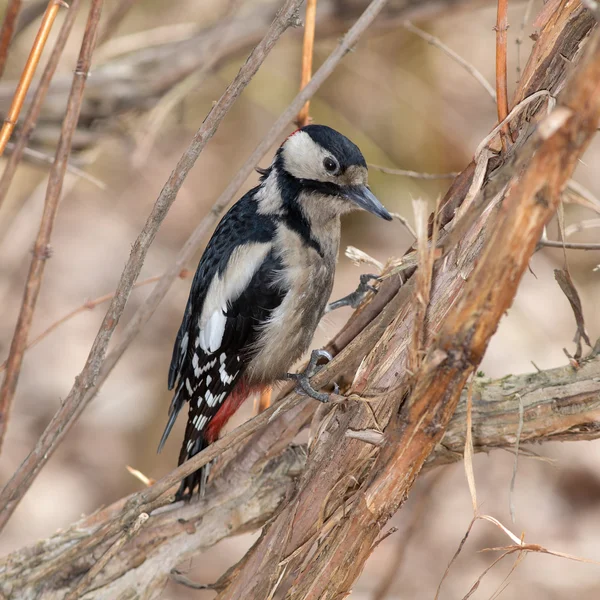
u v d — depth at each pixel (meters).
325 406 5.73
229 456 6.43
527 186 3.77
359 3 10.05
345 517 5.22
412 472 4.78
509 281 4.04
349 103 14.16
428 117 14.12
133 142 10.48
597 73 3.47
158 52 10.21
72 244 14.98
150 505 5.89
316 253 7.47
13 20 5.15
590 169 13.65
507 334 12.34
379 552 10.05
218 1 12.30
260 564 5.66
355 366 6.16
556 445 11.39
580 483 10.96
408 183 13.91
